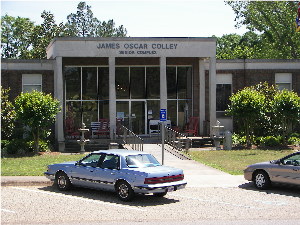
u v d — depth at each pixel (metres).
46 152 26.31
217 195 13.88
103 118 32.47
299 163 14.23
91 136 30.75
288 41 48.09
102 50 28.61
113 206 12.17
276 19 47.44
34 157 23.73
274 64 33.75
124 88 32.53
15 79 31.62
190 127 31.47
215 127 28.20
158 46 29.03
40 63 31.88
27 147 26.08
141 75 32.75
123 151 13.93
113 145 24.23
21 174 17.34
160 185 12.44
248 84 33.47
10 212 11.32
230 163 21.00
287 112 27.89
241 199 13.23
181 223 10.19
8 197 13.45
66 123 30.16
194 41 29.38
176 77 33.00
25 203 12.52
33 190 14.74
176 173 12.93
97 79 32.53
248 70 33.50
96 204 12.45
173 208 11.91
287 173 14.23
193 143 28.27
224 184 15.80
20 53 65.06
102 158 13.76
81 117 32.34
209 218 10.71
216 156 23.66
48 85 31.98
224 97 33.47
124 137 26.86
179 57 32.09
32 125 25.20
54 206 12.11
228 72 33.34
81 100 32.34
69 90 32.31
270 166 14.66
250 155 24.02
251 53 55.03
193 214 11.16
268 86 33.00
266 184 14.73
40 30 54.81
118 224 10.07
